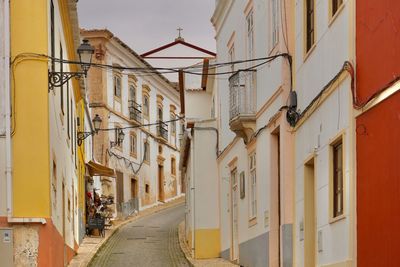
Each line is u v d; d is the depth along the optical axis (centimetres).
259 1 1559
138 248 2389
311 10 1179
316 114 1105
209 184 2209
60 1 1516
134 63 4119
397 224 761
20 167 1211
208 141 2230
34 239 1204
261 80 1547
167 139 4778
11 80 1219
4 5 1220
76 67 1994
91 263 1914
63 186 1617
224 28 2072
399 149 756
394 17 768
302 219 1201
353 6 919
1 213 1201
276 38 1386
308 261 1172
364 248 870
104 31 3625
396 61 762
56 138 1417
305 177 1186
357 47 903
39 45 1229
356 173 902
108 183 3562
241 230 1791
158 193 4578
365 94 870
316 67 1119
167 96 4788
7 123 1206
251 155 1661
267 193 1473
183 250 2347
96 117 2823
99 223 2688
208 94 2531
